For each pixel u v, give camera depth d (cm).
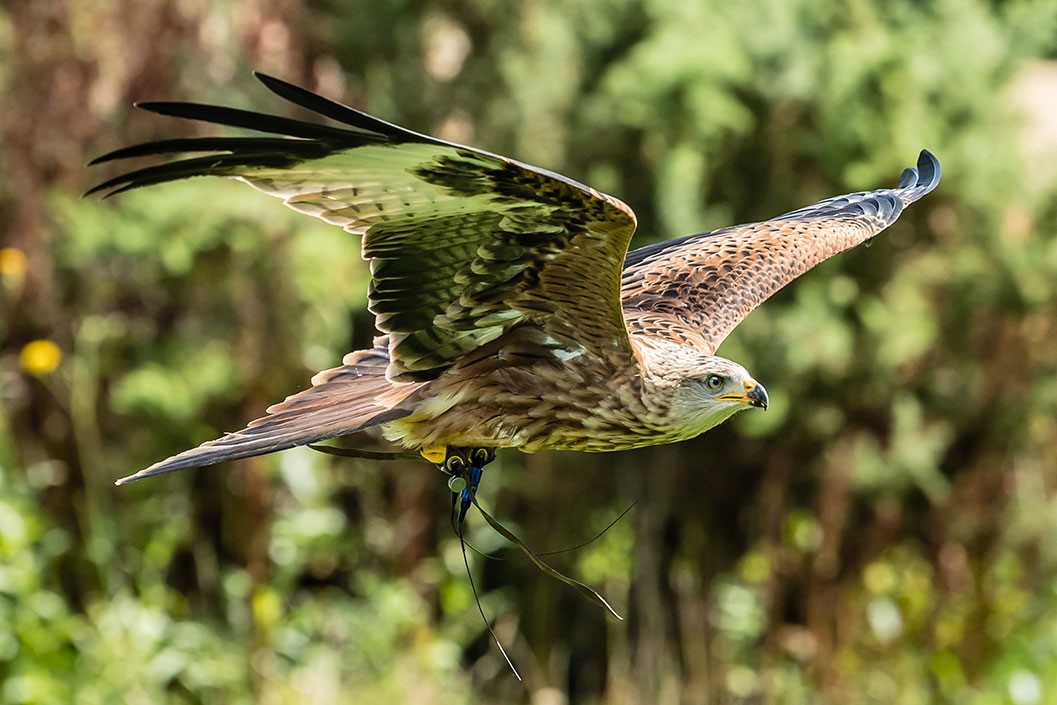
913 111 1408
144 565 1278
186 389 1251
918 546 1476
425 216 654
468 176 619
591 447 759
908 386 1427
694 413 748
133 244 1239
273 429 689
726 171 1395
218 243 1258
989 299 1425
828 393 1395
